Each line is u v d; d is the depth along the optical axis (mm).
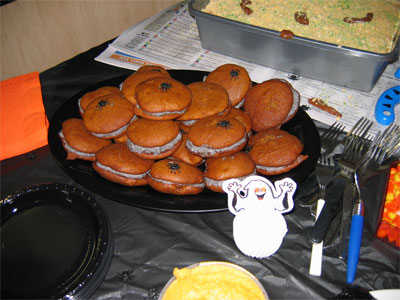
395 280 633
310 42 1002
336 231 695
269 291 634
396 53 955
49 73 1102
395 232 658
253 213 656
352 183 749
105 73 1110
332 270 652
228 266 592
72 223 664
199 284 577
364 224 712
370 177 780
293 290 633
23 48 1340
